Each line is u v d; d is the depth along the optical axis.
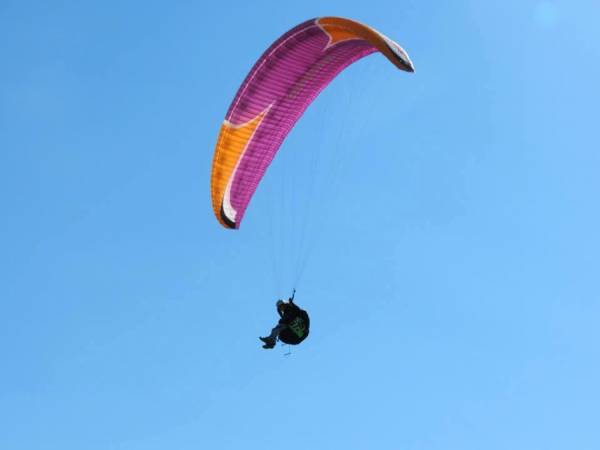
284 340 46.88
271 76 48.81
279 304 47.09
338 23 44.19
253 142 51.41
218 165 50.91
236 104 49.22
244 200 53.91
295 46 47.47
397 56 40.31
